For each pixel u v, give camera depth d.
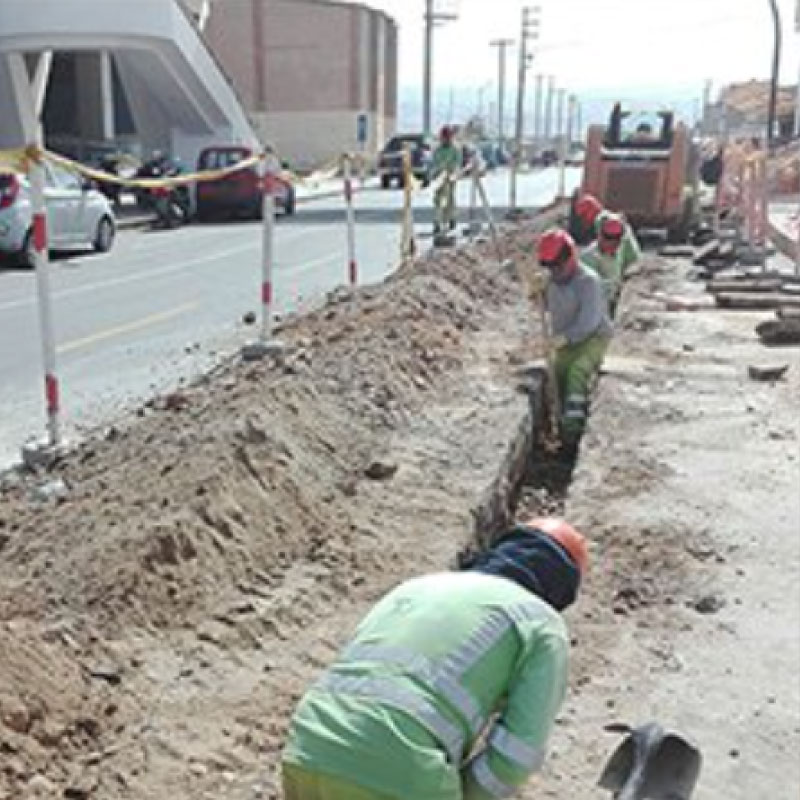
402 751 2.27
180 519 4.74
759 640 4.68
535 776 3.66
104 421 7.41
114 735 3.52
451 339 10.01
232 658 4.16
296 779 2.36
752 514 6.07
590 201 12.24
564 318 8.30
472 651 2.38
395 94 74.56
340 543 5.38
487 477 6.44
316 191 38.38
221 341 10.39
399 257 17.81
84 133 38.31
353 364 8.14
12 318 11.66
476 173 17.39
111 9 26.89
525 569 2.62
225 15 60.81
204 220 25.97
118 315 11.98
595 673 4.40
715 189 26.31
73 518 5.03
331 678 2.46
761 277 14.38
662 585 5.23
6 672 3.43
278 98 61.62
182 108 31.67
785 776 3.73
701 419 7.95
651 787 3.05
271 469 5.60
